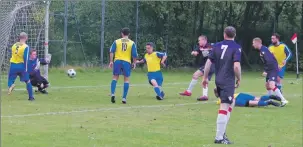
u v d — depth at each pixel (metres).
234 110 23.88
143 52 57.25
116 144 15.16
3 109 22.38
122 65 25.78
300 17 63.16
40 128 17.58
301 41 62.66
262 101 25.23
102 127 18.19
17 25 34.81
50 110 22.45
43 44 35.34
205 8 60.78
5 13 31.39
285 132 18.28
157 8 57.12
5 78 35.28
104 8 53.53
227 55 15.54
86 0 53.94
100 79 42.56
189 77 48.38
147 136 16.61
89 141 15.50
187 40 59.72
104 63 54.44
